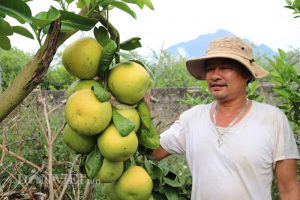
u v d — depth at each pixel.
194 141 2.52
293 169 2.40
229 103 2.48
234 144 2.37
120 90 1.78
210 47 2.50
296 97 3.21
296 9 2.93
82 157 1.98
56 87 10.56
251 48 2.51
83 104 1.71
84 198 3.04
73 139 1.86
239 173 2.35
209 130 2.47
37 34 1.49
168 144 2.67
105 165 1.87
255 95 3.80
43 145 4.32
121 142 1.77
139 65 1.84
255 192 2.35
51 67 10.53
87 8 1.68
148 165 2.35
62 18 1.55
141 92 1.81
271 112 2.43
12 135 4.32
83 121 1.71
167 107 7.10
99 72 1.77
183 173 4.47
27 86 1.40
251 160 2.33
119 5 1.77
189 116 2.65
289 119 3.34
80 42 1.75
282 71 3.28
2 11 1.45
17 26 1.68
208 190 2.42
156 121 6.81
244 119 2.42
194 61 2.63
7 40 1.75
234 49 2.41
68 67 1.78
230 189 2.35
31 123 4.43
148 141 1.95
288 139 2.40
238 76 2.44
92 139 1.86
